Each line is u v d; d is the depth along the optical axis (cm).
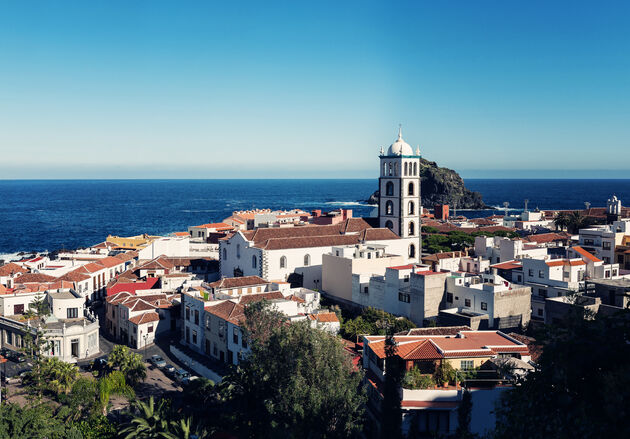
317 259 14112
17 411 6556
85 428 7169
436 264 12550
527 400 3331
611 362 3152
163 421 6806
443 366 5959
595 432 2911
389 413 5494
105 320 13488
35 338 10175
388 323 9975
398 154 15338
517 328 9550
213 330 10419
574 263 11112
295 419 5550
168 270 15200
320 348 6231
